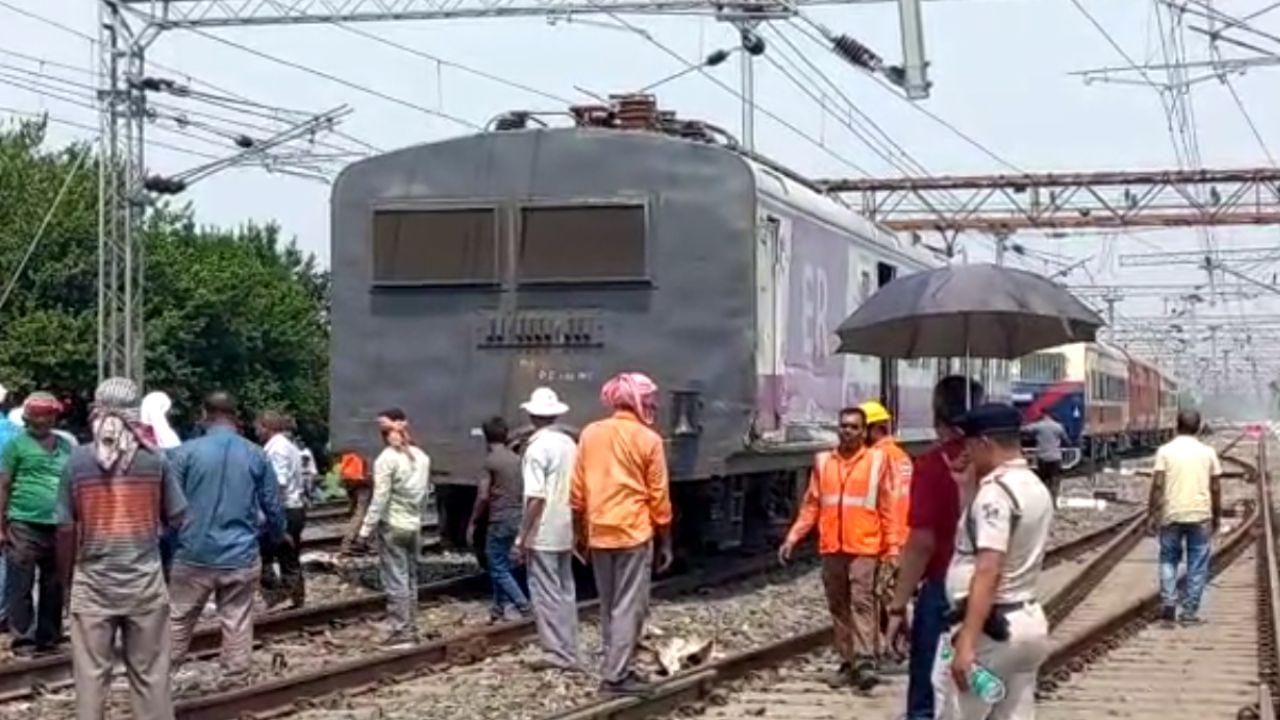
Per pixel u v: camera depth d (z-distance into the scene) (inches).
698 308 717.9
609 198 727.7
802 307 791.1
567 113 802.2
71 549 408.2
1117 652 639.8
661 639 609.3
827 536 527.2
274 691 486.6
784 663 581.3
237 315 2079.2
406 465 619.2
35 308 1852.9
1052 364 1969.7
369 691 520.4
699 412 716.0
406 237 746.8
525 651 606.5
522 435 722.8
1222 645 660.7
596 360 725.9
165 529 428.5
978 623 297.1
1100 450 2314.2
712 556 874.8
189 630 489.7
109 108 1216.2
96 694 407.2
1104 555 1021.8
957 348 464.4
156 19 1188.5
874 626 526.9
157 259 1980.8
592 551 502.3
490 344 736.3
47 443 581.9
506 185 738.8
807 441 796.0
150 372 1959.9
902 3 772.6
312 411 2209.6
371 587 813.9
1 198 1873.8
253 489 496.4
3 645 605.9
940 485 384.2
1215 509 729.0
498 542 665.6
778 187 763.4
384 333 748.6
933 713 413.4
